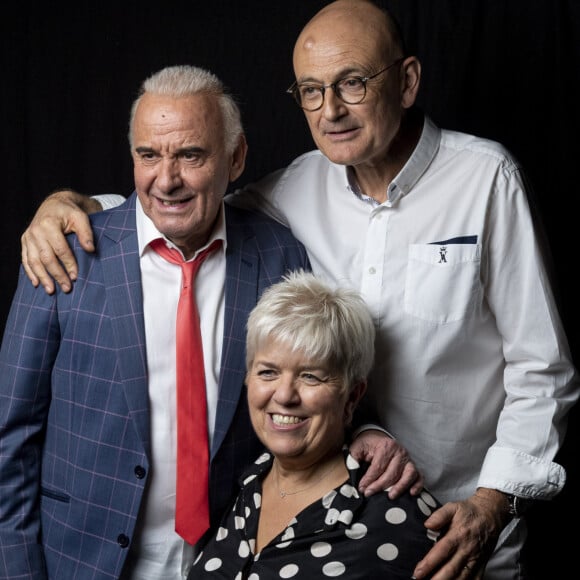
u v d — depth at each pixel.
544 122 2.69
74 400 1.92
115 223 1.99
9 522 1.95
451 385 2.06
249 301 1.99
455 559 1.74
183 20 2.93
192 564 1.94
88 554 1.92
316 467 1.80
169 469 1.93
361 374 1.83
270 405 1.77
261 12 2.88
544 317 2.01
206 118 1.85
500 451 1.97
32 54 3.03
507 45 2.69
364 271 2.06
